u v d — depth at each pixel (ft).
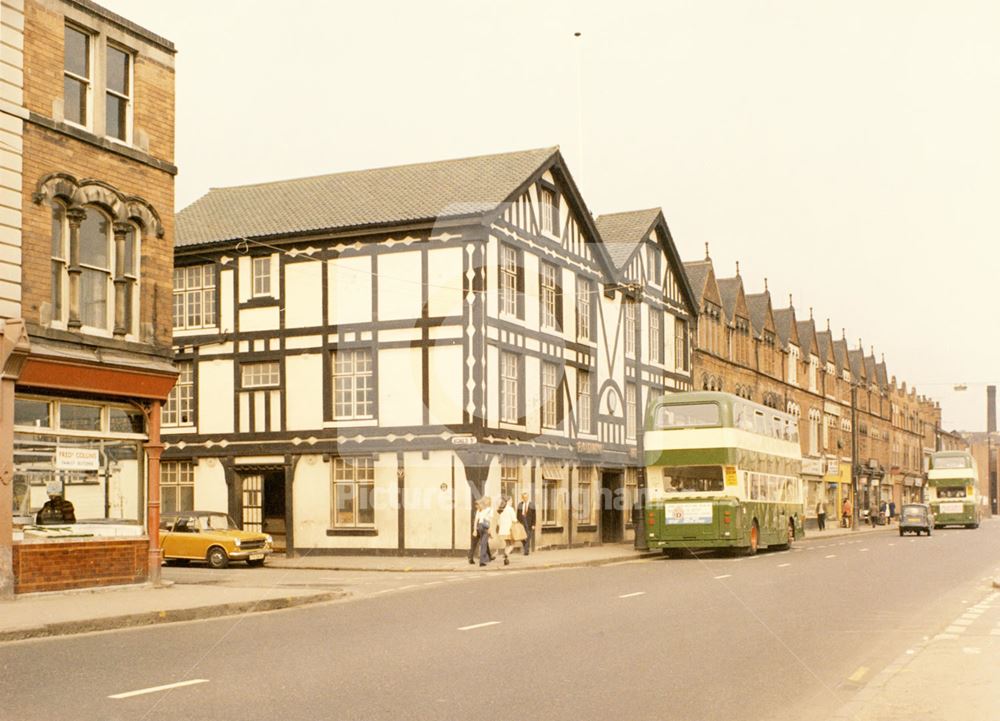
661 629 45.52
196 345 112.27
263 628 47.88
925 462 383.04
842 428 267.39
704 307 165.99
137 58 69.97
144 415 68.95
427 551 100.63
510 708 28.71
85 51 66.59
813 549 122.42
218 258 111.75
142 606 54.80
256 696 30.27
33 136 61.77
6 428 59.11
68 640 44.55
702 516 96.17
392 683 32.40
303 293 106.42
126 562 66.49
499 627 46.44
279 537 109.70
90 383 64.18
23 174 61.11
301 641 42.52
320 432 105.50
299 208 111.45
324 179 117.80
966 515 222.07
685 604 55.98
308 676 33.68
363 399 99.71
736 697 30.58
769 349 206.39
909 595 61.52
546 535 98.02
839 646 40.91
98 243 67.31
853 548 124.16
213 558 95.25
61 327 63.77
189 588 68.18
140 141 69.77
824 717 27.89
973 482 223.71
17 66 60.90
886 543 139.13
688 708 28.94
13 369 59.21
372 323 99.76
